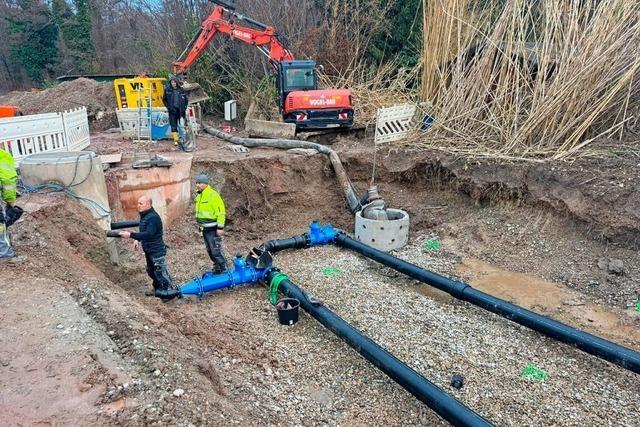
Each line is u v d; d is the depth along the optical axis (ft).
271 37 45.80
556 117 32.96
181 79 43.01
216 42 63.87
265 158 36.58
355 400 17.60
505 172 32.40
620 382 18.39
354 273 28.55
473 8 42.75
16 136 29.76
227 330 21.47
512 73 36.35
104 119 53.11
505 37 37.35
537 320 20.51
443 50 41.65
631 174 28.17
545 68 33.86
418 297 25.43
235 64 63.46
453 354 20.25
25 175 25.23
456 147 36.76
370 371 19.17
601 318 22.57
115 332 15.53
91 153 26.91
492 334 21.71
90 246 24.52
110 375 13.23
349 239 31.76
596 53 31.30
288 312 22.26
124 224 25.90
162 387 13.08
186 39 67.15
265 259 26.30
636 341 20.77
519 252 28.96
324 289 26.32
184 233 32.96
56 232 22.61
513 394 17.83
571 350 20.39
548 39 33.83
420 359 19.92
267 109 54.34
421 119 40.83
